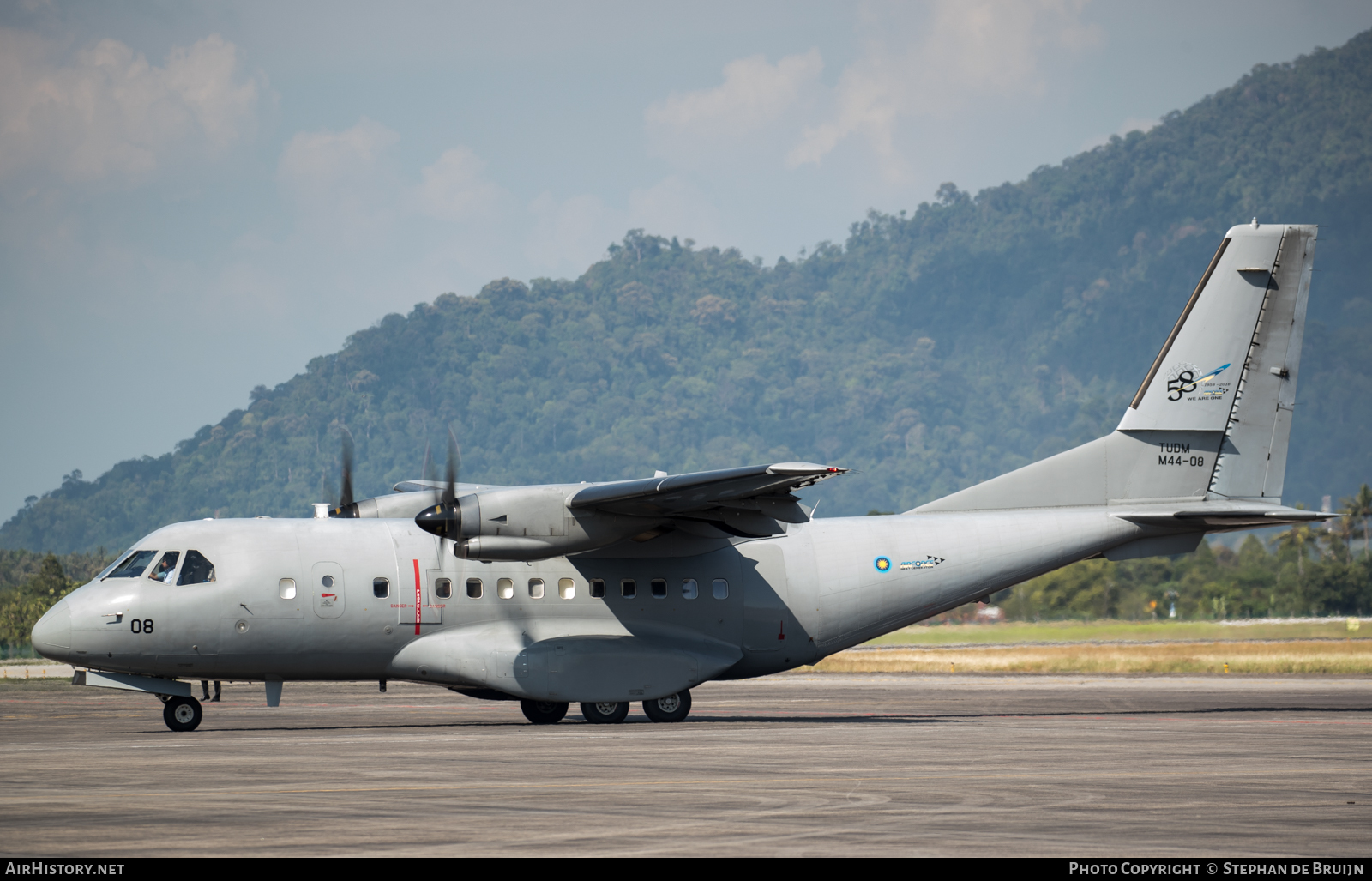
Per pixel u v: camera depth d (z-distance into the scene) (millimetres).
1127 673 147625
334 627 67000
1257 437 75562
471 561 69188
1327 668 144875
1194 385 75562
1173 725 68375
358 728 66875
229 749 53844
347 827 32656
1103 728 65562
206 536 67312
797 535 74438
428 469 68938
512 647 68188
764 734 61281
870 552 74438
